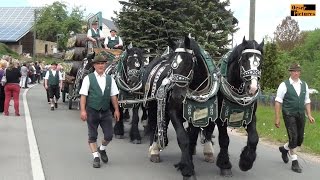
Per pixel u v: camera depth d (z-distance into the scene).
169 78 6.95
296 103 7.80
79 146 9.54
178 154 9.09
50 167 7.62
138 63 10.34
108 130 7.92
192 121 6.59
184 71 6.41
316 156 9.35
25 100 20.86
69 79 17.12
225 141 7.26
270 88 23.91
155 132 8.28
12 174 7.02
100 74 7.83
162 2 25.64
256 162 8.51
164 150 9.48
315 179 7.28
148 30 25.17
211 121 6.81
